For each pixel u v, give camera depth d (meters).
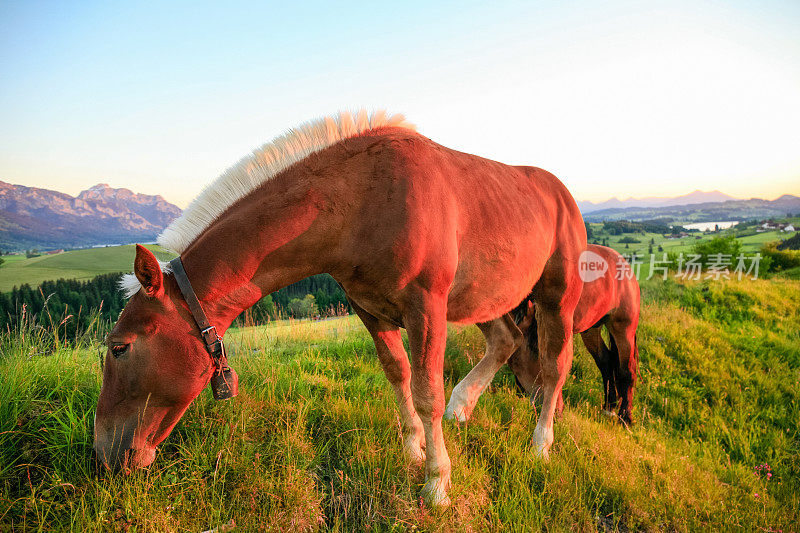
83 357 2.92
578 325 4.19
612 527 2.74
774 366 6.52
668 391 5.59
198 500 2.07
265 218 2.03
